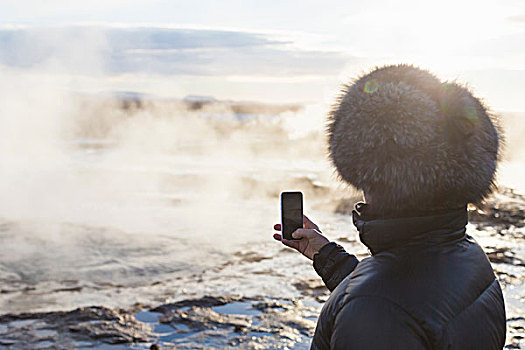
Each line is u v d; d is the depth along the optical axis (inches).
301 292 254.8
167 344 191.5
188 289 267.1
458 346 47.2
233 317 217.3
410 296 47.6
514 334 192.9
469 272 51.2
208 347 187.9
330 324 52.4
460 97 50.9
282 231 81.0
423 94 51.0
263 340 193.3
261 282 274.7
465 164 49.8
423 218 50.8
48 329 205.2
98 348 188.9
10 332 201.8
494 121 56.1
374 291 48.6
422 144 49.4
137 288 274.7
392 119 50.0
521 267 286.2
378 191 52.2
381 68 55.9
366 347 46.8
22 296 261.4
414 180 49.7
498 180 54.6
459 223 52.4
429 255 50.4
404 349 45.7
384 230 51.7
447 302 47.8
